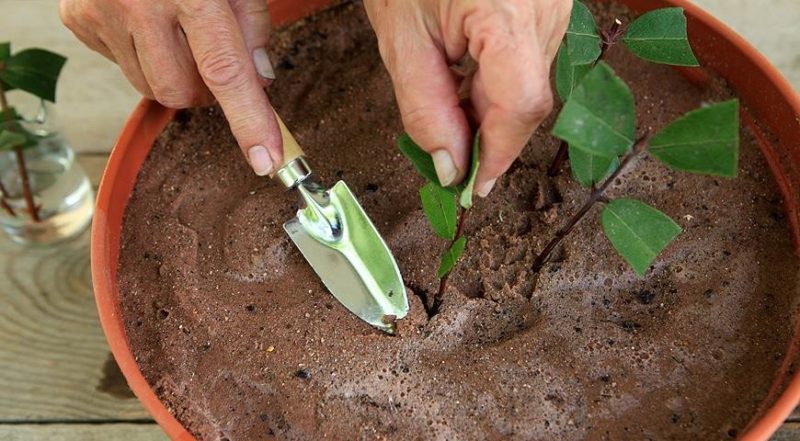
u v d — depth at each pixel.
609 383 0.50
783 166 0.54
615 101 0.41
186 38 0.52
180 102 0.55
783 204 0.54
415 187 0.56
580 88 0.40
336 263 0.53
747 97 0.56
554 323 0.51
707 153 0.42
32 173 0.63
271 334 0.52
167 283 0.54
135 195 0.56
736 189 0.54
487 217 0.55
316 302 0.53
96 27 0.53
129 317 0.53
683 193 0.54
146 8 0.51
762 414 0.48
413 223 0.54
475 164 0.44
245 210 0.55
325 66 0.60
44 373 0.60
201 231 0.55
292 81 0.60
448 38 0.45
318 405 0.50
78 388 0.60
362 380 0.50
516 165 0.56
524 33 0.42
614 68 0.59
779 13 0.67
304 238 0.54
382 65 0.60
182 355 0.52
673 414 0.49
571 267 0.53
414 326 0.51
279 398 0.50
